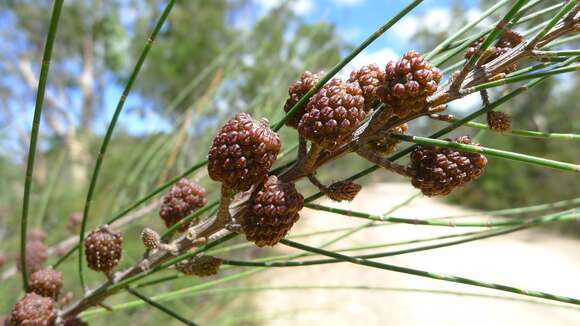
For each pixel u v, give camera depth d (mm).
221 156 68
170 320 270
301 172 74
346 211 76
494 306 589
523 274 704
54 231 241
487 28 78
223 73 192
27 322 92
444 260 763
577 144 1108
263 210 69
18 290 200
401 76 65
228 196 73
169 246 84
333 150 68
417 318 553
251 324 384
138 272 94
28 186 78
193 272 85
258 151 68
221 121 187
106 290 93
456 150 71
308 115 67
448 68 83
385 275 688
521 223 77
